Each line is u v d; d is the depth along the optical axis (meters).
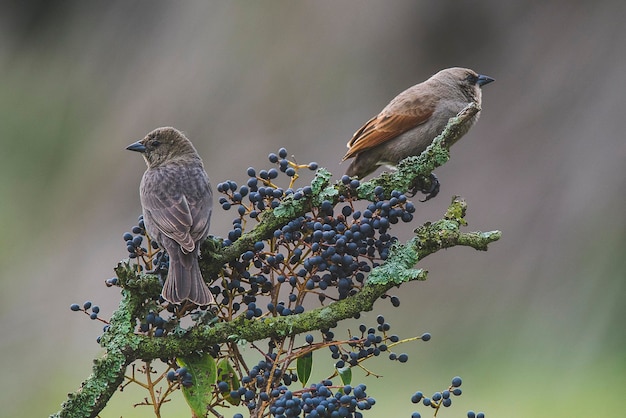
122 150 16.06
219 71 15.52
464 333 13.97
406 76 15.17
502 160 14.91
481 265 14.39
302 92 15.07
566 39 15.38
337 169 14.48
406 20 15.23
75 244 15.74
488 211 14.64
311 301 12.93
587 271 13.94
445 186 14.87
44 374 14.57
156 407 4.79
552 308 13.91
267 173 5.23
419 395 4.79
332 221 5.06
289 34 15.38
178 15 16.67
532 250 14.31
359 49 15.17
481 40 15.44
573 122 14.91
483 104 15.33
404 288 14.46
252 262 5.12
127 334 4.80
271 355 4.80
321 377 12.63
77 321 14.99
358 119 14.82
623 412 12.24
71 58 18.22
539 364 13.39
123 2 17.94
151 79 16.30
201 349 4.82
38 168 17.22
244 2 15.77
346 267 4.91
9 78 18.62
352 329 14.08
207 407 4.78
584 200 14.42
